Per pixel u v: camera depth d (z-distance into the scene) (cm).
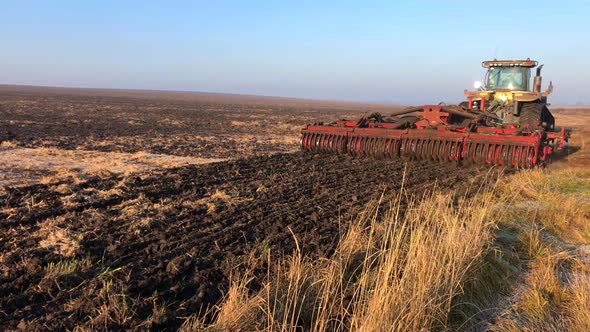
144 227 636
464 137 1252
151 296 428
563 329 415
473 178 1065
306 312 403
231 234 611
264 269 501
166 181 980
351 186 965
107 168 1151
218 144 1930
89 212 705
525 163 1158
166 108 5634
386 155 1373
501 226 689
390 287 401
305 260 518
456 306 432
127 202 776
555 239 658
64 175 1014
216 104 8256
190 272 492
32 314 394
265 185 959
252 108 7188
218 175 1080
